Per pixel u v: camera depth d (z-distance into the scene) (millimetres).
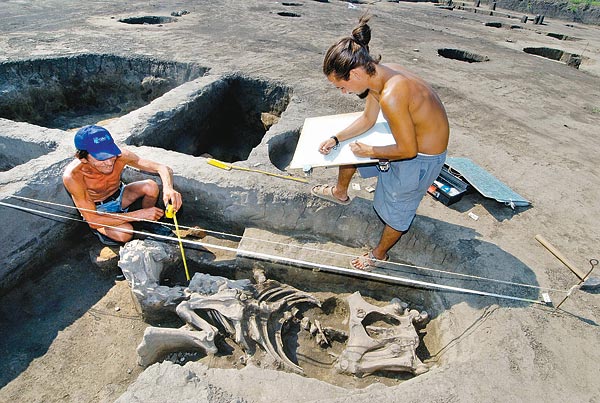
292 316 2883
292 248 3268
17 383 2510
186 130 5051
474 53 8922
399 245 3271
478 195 3643
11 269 3025
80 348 2725
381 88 2291
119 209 3318
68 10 9180
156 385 1939
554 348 2305
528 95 6465
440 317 2855
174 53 6617
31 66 5805
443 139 2438
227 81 5805
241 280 2947
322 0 14953
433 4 17141
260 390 2012
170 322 2916
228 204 3445
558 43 10852
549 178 4020
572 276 2832
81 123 6168
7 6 9023
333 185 3518
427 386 2033
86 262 3332
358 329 2715
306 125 3100
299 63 6766
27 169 3201
